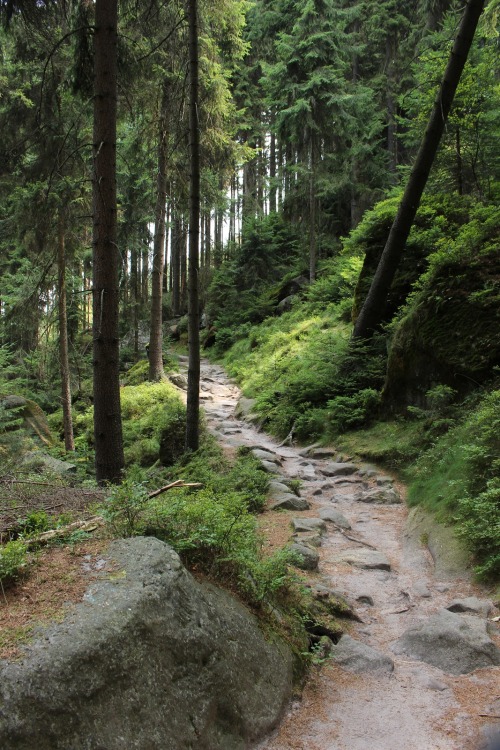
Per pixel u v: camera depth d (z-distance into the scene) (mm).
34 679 2506
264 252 29766
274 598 4426
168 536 4117
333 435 11406
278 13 28141
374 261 14438
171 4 11422
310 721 3498
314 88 23000
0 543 3918
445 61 12992
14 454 11969
